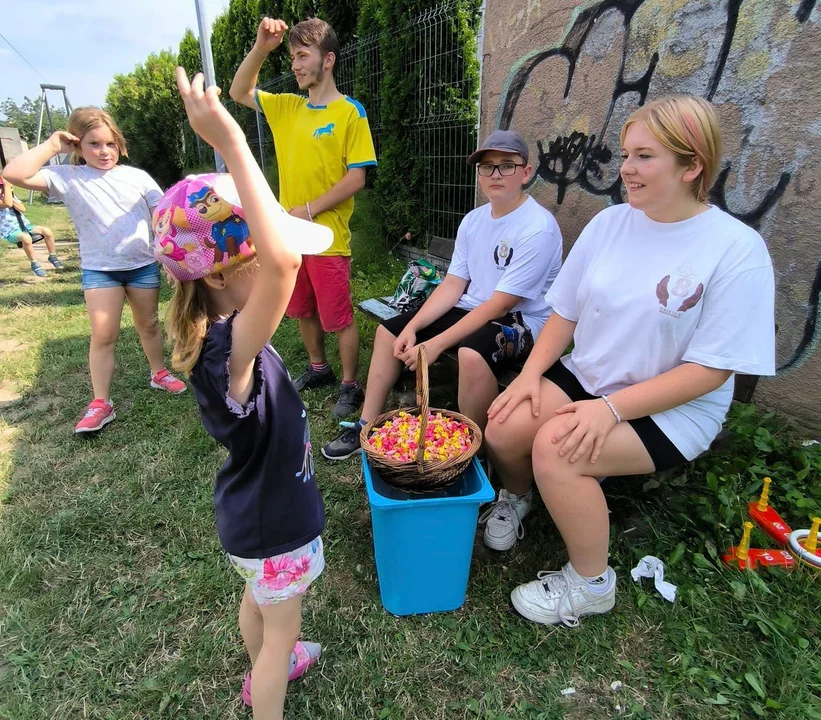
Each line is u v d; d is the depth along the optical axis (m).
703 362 1.65
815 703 1.56
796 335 2.48
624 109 2.97
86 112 2.92
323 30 2.90
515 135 2.52
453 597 1.92
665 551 2.08
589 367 1.94
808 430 2.50
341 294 3.07
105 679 1.75
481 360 2.38
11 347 4.48
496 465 2.14
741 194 2.56
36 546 2.28
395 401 3.33
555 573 1.92
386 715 1.61
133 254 3.14
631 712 1.59
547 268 2.59
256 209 0.99
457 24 5.13
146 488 2.65
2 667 1.80
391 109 5.96
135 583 2.12
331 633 1.88
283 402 1.32
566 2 3.22
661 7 2.72
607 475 1.77
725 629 1.79
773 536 2.07
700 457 2.38
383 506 1.69
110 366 3.19
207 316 1.23
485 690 1.67
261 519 1.33
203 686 1.72
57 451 2.98
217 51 13.00
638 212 1.83
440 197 5.80
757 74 2.41
